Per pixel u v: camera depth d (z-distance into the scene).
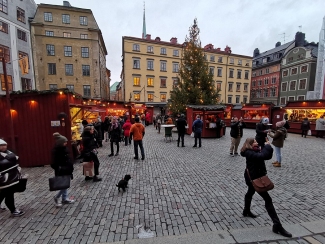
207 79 17.89
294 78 38.66
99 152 9.41
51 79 28.28
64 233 3.22
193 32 18.64
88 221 3.58
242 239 3.03
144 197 4.56
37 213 3.87
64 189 4.06
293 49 38.97
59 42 28.25
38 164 7.51
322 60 26.45
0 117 7.28
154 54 36.22
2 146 3.59
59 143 4.07
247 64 45.75
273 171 6.48
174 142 12.29
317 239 3.02
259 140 6.07
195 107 14.64
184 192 4.84
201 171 6.49
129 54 34.69
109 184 5.39
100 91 30.89
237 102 45.62
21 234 3.20
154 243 2.94
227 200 4.40
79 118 9.75
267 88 45.69
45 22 27.70
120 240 3.04
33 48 27.22
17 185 3.71
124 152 9.41
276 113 19.81
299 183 5.44
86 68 29.56
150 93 36.44
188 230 3.30
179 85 18.97
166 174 6.19
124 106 21.42
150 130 19.64
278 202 4.30
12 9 22.81
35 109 7.36
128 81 35.03
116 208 4.05
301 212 3.88
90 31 29.48
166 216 3.73
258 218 3.66
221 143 11.98
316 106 15.98
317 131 14.64
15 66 23.03
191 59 18.42
